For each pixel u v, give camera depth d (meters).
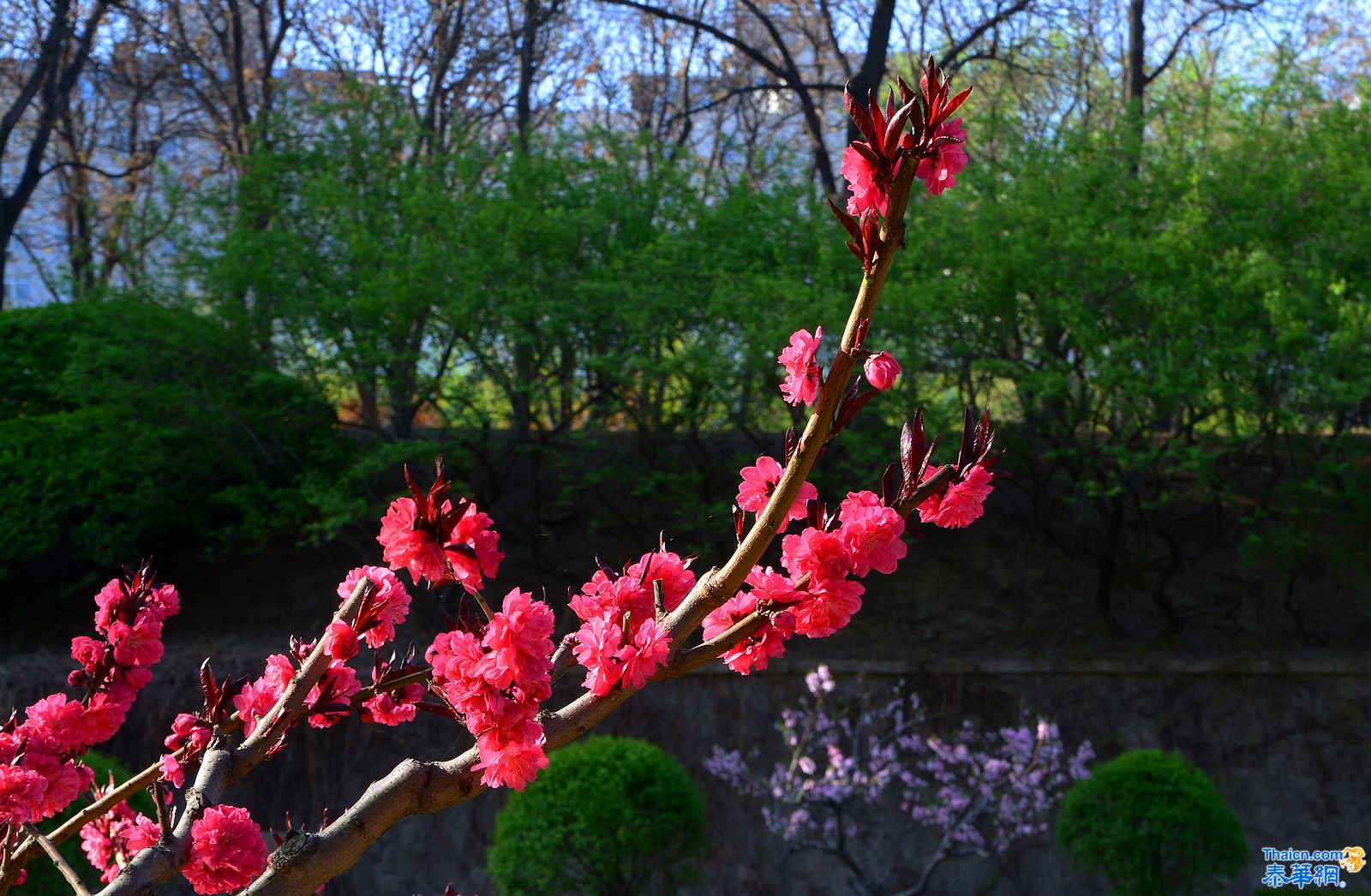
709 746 9.94
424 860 9.45
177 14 16.98
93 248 12.88
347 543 12.14
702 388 10.33
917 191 10.62
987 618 11.20
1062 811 8.91
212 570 11.70
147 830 2.66
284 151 11.54
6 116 14.34
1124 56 17.34
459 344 10.54
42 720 2.39
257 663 9.63
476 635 1.71
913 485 1.84
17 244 25.14
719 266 10.53
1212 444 10.32
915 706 9.77
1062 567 11.91
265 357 10.47
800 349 1.70
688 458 11.52
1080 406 10.09
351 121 11.55
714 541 10.70
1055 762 9.30
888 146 1.56
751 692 10.13
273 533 12.22
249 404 10.55
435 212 10.38
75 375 9.88
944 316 9.81
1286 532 10.05
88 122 19.97
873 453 9.73
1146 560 11.88
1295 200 10.14
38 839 2.19
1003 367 9.79
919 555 12.18
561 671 1.78
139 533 10.36
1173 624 10.78
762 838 9.67
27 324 11.22
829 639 10.88
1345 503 10.05
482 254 10.22
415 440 10.59
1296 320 9.15
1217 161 10.29
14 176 19.12
